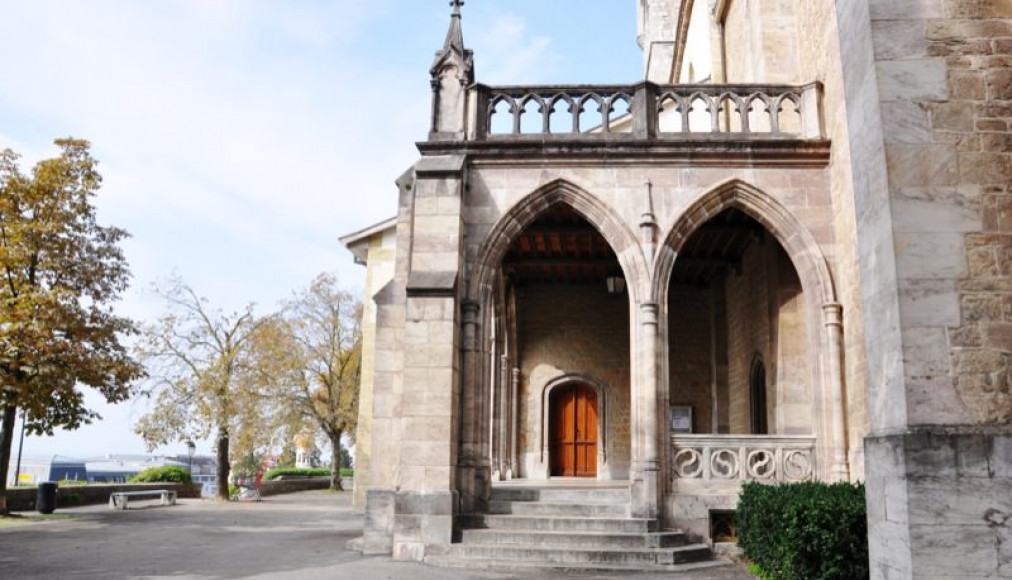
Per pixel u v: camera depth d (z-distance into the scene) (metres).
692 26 24.31
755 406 17.84
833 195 13.52
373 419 13.81
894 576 6.95
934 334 7.18
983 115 7.62
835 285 13.23
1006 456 6.71
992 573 6.55
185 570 11.19
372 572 10.96
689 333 21.92
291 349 35.59
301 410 38.09
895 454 6.98
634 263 13.52
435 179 13.61
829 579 8.81
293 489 40.81
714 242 18.05
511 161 14.04
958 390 7.08
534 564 11.45
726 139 13.77
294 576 10.62
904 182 7.49
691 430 21.33
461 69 14.55
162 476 32.84
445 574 10.83
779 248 15.52
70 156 21.36
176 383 31.03
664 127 23.59
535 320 22.38
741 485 12.48
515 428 21.72
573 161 13.95
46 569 11.31
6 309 19.52
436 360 12.87
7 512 20.58
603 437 21.75
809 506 9.05
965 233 7.38
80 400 21.19
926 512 6.70
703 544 12.52
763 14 16.25
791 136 13.93
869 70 7.89
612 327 22.27
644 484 12.67
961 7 7.84
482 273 13.77
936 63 7.73
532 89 14.50
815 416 13.12
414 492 12.43
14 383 19.34
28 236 20.39
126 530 17.42
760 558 10.70
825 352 13.09
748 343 18.36
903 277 7.30
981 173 7.49
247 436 32.97
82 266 21.38
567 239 18.25
